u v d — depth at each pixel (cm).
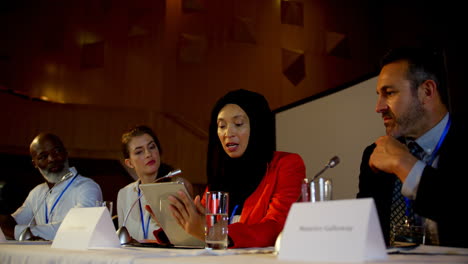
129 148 253
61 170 289
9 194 550
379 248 85
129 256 103
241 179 184
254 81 748
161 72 729
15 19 686
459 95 495
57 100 691
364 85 295
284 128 370
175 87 728
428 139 150
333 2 785
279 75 757
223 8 759
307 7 784
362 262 80
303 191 108
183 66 736
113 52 725
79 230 142
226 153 191
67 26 715
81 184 286
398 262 81
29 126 598
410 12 659
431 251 107
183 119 705
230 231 132
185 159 694
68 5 721
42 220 285
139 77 723
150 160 249
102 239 139
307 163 341
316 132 334
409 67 149
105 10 735
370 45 739
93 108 650
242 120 183
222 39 752
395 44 688
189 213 137
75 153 626
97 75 714
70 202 282
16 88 668
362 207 84
